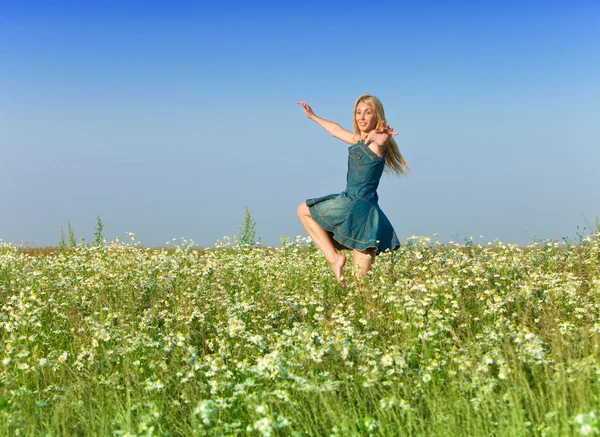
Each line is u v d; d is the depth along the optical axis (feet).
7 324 22.90
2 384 18.03
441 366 18.39
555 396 14.82
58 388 18.15
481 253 34.35
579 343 19.03
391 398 15.37
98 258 42.19
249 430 14.28
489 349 19.42
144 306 29.04
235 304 25.71
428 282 24.36
